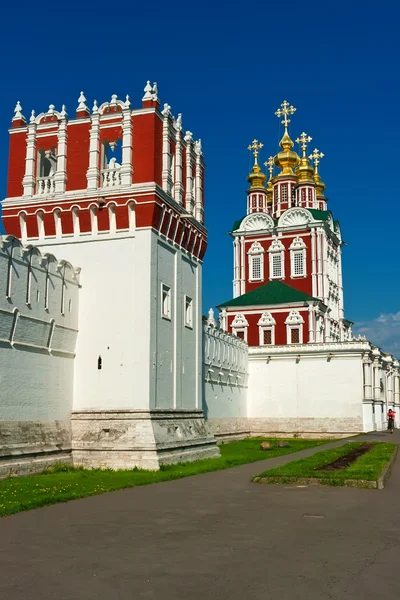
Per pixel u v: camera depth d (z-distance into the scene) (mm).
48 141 36938
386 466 28781
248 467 32594
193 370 40031
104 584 10531
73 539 14000
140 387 33469
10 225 36719
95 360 34531
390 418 70438
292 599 9836
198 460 36625
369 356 69312
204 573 11250
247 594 10062
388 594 10109
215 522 16172
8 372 29047
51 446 31391
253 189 103188
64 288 33969
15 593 10031
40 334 31594
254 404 71250
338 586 10516
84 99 36594
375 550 13086
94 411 33844
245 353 71188
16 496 20688
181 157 39125
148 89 35562
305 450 44938
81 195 35375
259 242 95188
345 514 17484
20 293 30047
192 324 40281
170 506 18922
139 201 34500
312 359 69750
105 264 35125
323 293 90812
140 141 35250
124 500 20281
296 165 105250
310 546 13414
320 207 112938
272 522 16219
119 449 32281
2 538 14086
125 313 34406
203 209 42562
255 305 85250
